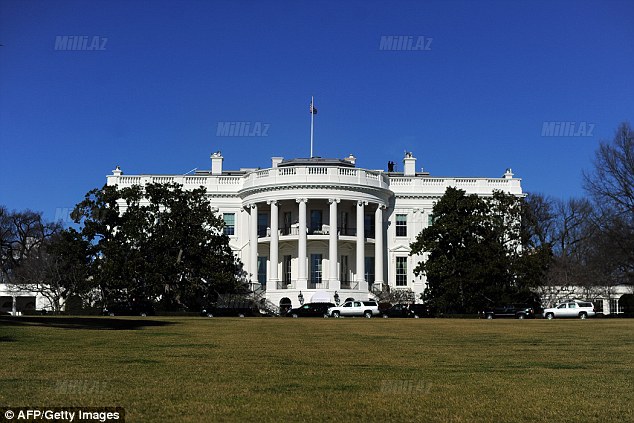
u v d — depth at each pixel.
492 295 67.38
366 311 66.88
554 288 76.94
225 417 13.95
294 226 79.56
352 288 77.19
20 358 22.34
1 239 104.62
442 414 14.45
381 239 80.00
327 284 75.94
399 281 82.94
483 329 41.88
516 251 71.56
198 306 69.06
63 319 43.12
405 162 90.12
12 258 104.69
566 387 17.73
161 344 28.34
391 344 30.28
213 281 67.75
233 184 84.19
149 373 19.36
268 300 74.81
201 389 16.84
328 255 78.81
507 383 18.33
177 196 69.75
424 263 69.56
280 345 29.12
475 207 69.88
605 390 17.33
